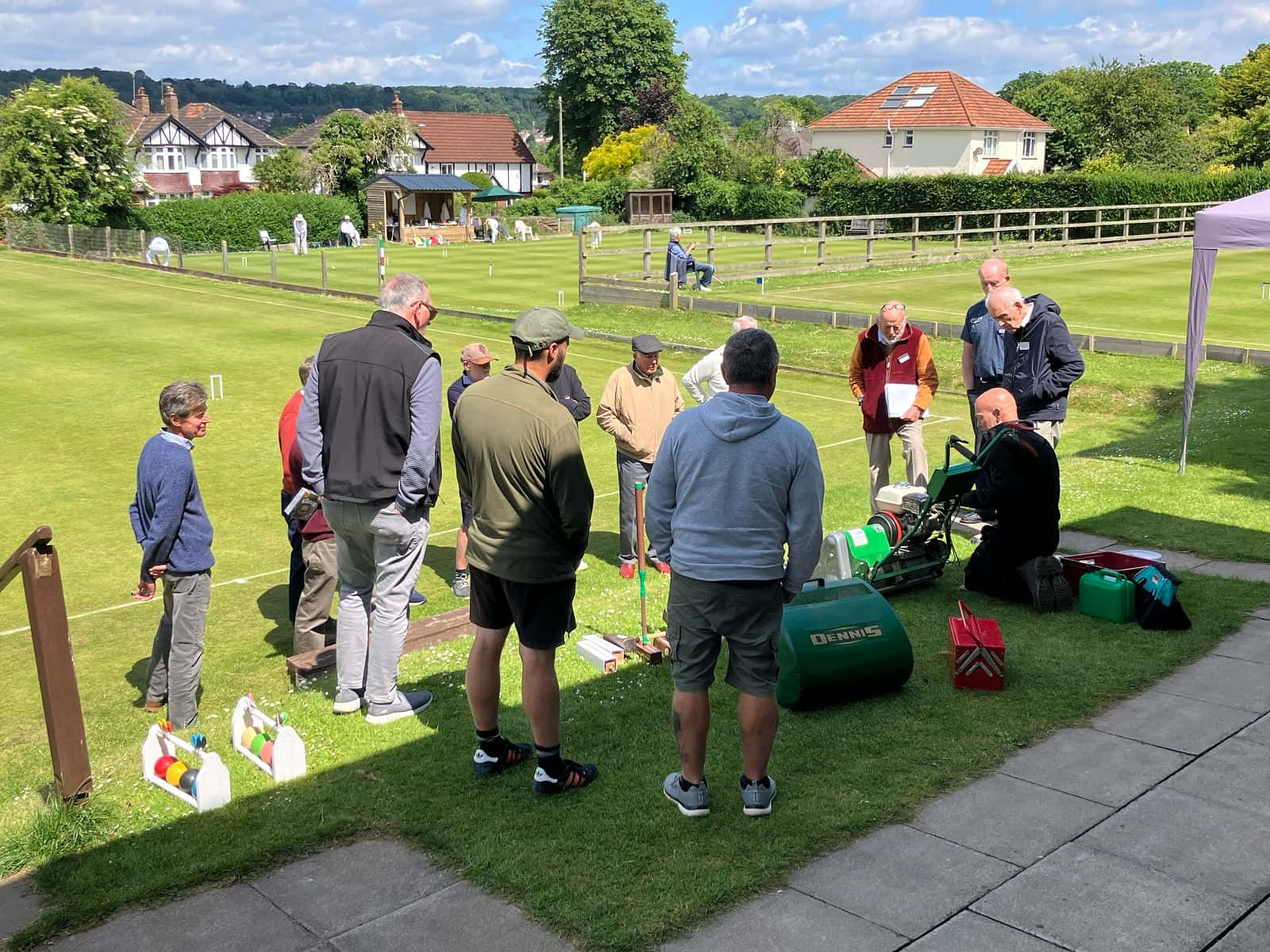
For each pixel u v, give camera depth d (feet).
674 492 13.66
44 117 147.74
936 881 12.42
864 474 38.29
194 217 162.50
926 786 14.61
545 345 14.05
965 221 160.35
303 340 71.00
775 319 71.56
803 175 195.21
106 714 20.77
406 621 17.37
